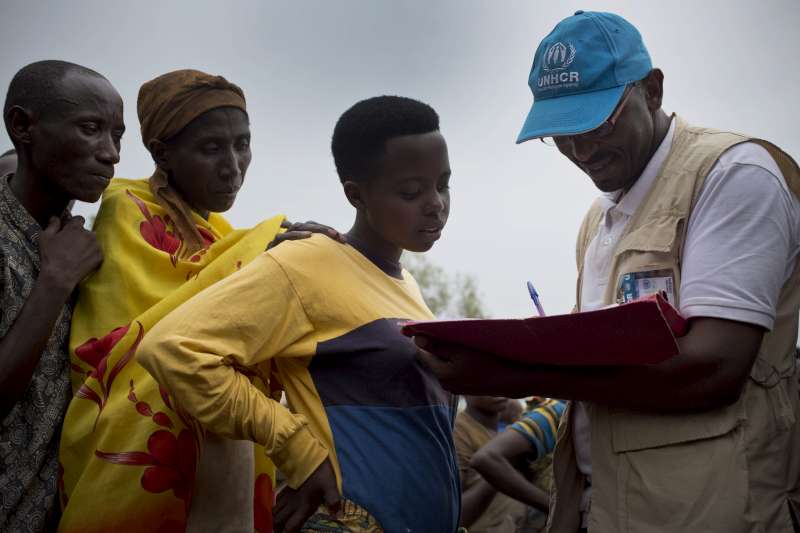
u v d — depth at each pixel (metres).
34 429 2.82
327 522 2.59
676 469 2.63
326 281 2.66
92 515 2.76
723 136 2.79
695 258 2.64
